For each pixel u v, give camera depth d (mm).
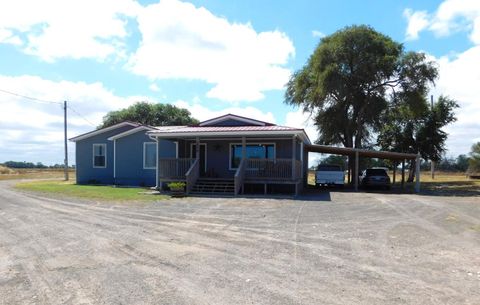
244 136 20312
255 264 6652
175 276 5973
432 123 34312
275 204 15602
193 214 12570
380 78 31516
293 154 20125
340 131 34875
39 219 11438
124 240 8523
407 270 6332
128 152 25734
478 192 24391
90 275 6023
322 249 7750
